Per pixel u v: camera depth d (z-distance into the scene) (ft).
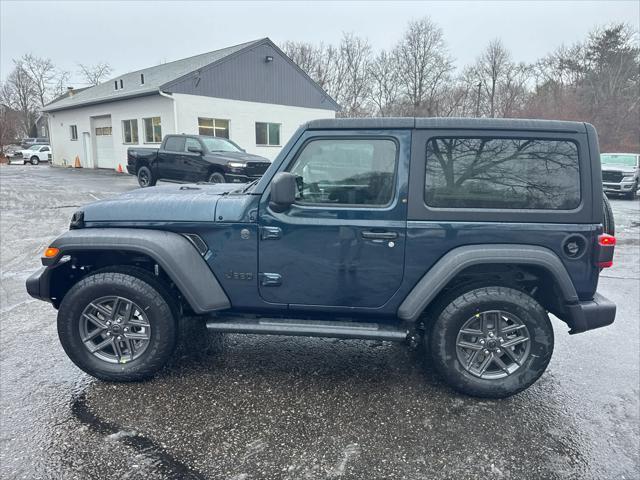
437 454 7.72
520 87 159.63
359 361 11.07
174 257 9.14
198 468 7.25
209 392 9.51
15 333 12.35
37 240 24.02
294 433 8.20
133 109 69.31
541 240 8.86
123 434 8.07
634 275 19.58
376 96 160.35
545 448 7.93
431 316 9.50
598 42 142.51
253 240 9.32
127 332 9.74
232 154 38.29
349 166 9.15
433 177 8.96
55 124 91.97
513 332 9.36
